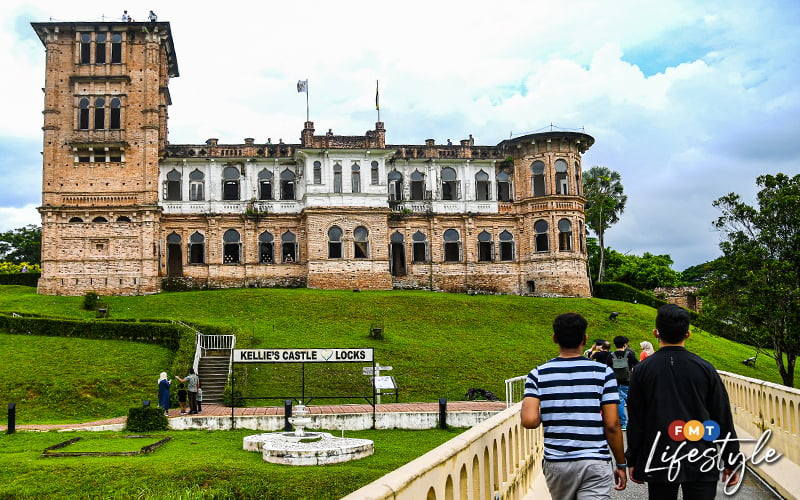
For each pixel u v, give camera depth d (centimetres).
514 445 1177
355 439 2469
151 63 6738
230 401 3556
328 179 6844
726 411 891
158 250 6550
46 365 3897
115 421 3128
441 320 5525
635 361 2005
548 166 7125
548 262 6975
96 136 6575
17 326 4519
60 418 3306
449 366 4316
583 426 864
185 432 2898
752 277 4131
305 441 2402
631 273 8931
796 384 4881
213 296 5975
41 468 2052
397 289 6988
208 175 6962
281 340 4641
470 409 3256
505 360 4534
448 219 7225
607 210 8806
